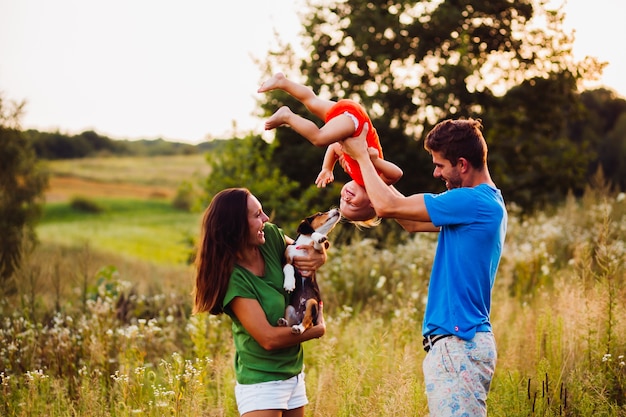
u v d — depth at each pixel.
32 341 6.22
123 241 39.94
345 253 9.78
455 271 3.46
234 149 12.75
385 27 15.53
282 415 3.70
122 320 7.75
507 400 4.61
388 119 15.21
